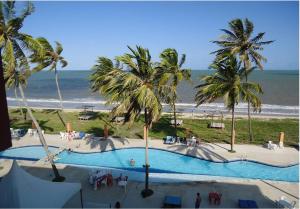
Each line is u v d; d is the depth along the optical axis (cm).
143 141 2881
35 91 10244
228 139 2958
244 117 4262
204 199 1641
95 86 3475
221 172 2158
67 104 6144
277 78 16738
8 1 1716
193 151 2569
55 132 3259
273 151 2561
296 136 3125
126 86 1551
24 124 3744
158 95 1609
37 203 1142
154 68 1580
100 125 3622
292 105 6200
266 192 1725
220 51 2778
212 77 2475
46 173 2034
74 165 2194
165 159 2431
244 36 2680
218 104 5938
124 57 1577
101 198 1655
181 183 1856
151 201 1622
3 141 1029
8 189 1149
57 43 3478
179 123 3531
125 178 1827
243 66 2641
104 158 2450
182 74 2825
